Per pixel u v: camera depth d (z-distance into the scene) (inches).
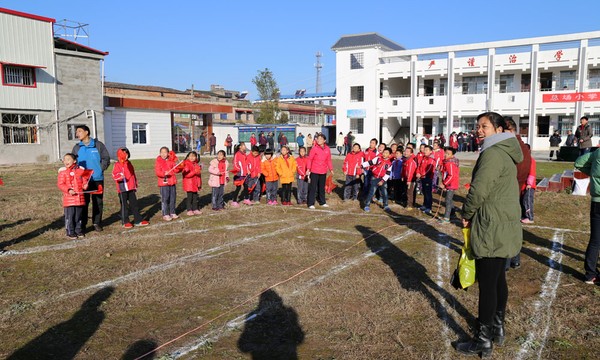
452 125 1454.2
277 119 1892.2
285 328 163.6
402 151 451.8
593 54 1254.3
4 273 223.9
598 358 143.0
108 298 191.3
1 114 884.0
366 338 155.3
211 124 1417.3
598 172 204.1
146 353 146.6
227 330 162.4
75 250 266.4
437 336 157.5
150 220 355.9
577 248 272.2
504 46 1353.3
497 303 150.6
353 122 1630.2
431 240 293.4
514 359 143.0
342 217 373.4
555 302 187.8
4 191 518.6
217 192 400.5
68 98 984.9
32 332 160.7
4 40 873.5
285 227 333.7
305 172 434.9
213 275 219.9
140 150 1186.6
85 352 147.0
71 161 288.7
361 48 1578.5
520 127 1407.5
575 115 1283.2
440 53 1472.7
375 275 220.1
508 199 142.2
